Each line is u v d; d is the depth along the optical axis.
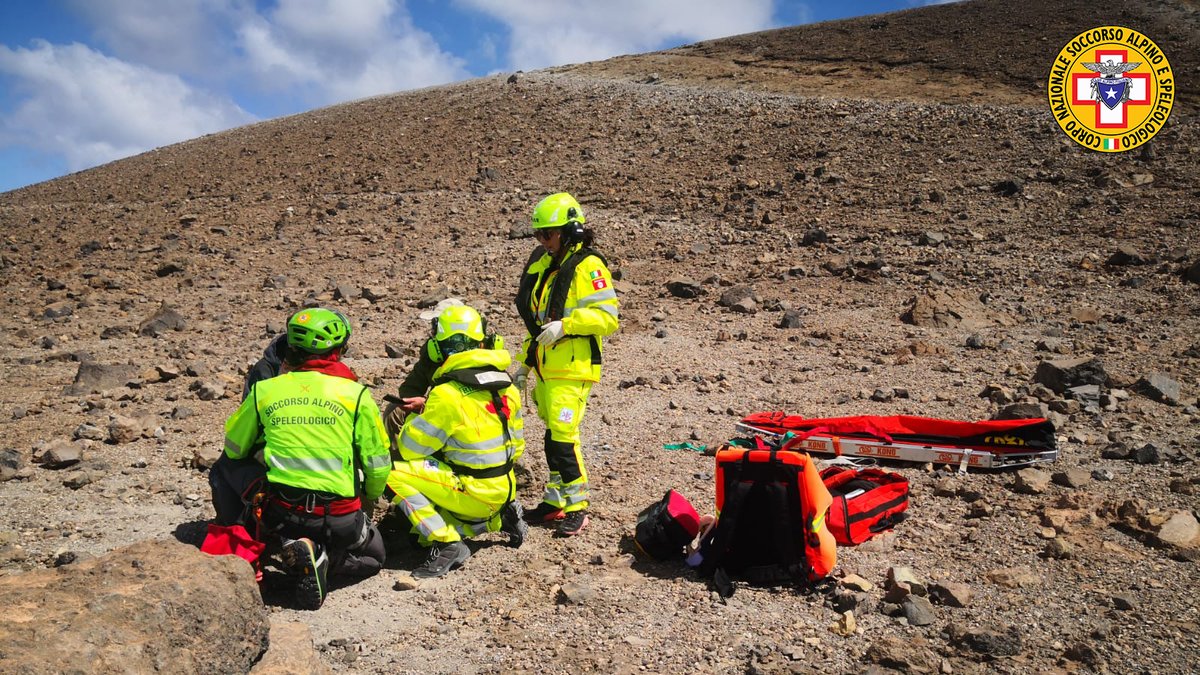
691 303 11.80
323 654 4.11
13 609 3.12
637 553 5.17
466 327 5.12
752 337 10.12
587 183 19.41
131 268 15.05
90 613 3.09
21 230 20.11
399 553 5.25
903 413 7.45
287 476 4.55
